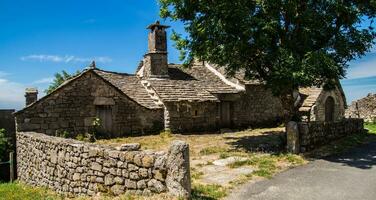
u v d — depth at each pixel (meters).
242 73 25.81
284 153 13.76
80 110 18.97
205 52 14.97
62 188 11.15
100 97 19.77
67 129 18.44
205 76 26.45
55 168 11.71
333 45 14.59
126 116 20.89
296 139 13.88
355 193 8.87
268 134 21.44
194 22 14.97
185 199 7.43
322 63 12.98
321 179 10.17
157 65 23.78
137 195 8.14
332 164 12.20
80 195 10.03
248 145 16.47
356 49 14.63
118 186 8.66
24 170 15.39
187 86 23.92
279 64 13.65
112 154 8.86
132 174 8.34
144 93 22.95
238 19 13.64
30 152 14.47
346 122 19.14
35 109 17.38
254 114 26.19
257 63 15.54
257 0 13.59
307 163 12.31
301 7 14.53
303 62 12.96
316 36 14.71
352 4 14.14
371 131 22.94
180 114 22.47
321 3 14.33
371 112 32.56
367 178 10.33
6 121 20.16
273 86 14.42
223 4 13.44
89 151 9.65
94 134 19.38
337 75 14.38
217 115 24.44
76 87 18.84
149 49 24.34
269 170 11.13
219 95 24.50
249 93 25.92
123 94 20.67
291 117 15.59
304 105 25.97
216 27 13.85
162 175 7.80
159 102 22.33
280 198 8.41
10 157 16.70
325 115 27.67
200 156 13.70
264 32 13.67
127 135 20.84
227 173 10.76
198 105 23.33
